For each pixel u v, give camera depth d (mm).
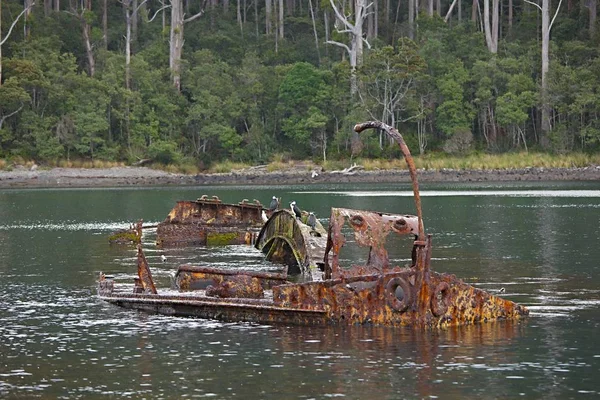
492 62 177250
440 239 63219
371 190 129000
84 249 60281
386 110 171125
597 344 30672
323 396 25688
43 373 28156
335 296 33375
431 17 192750
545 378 27109
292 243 49094
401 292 34688
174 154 170875
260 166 171250
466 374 27500
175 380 27281
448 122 175000
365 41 181750
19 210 96938
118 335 32875
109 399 25672
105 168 165875
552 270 47312
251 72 183625
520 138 179375
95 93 171000
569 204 96312
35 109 170875
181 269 40125
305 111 177500
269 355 29781
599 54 175250
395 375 27453
